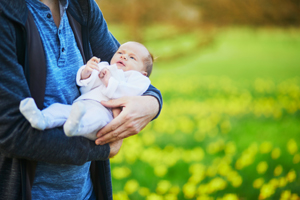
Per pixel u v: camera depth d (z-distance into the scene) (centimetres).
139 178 367
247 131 541
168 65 1533
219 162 398
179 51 1212
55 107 143
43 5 143
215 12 1046
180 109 686
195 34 1146
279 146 455
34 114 123
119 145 161
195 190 326
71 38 158
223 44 2639
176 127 564
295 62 1864
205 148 473
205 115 648
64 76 154
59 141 133
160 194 331
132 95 173
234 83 1053
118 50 206
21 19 132
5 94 123
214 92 903
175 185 350
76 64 160
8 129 124
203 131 512
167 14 1086
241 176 361
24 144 126
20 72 128
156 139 502
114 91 167
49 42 145
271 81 1045
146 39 1095
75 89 163
